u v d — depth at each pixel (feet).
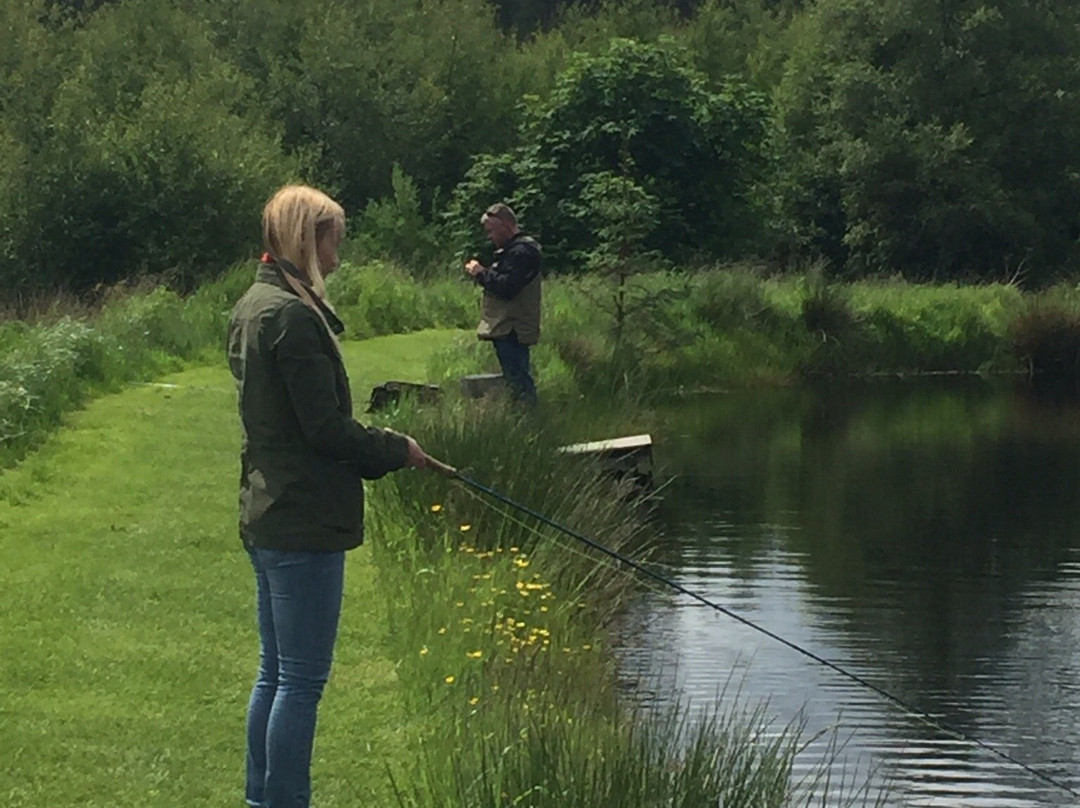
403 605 24.04
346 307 74.02
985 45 149.07
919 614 33.12
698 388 81.97
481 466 31.42
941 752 24.23
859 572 37.04
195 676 20.48
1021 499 47.80
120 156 103.86
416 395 41.09
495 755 16.70
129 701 19.43
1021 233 145.89
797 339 90.74
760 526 42.39
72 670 20.47
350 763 17.87
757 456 56.18
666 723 18.93
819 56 162.61
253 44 167.53
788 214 154.30
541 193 127.34
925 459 56.39
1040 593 35.37
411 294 79.66
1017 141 150.10
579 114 129.49
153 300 65.36
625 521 34.76
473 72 165.27
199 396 47.29
